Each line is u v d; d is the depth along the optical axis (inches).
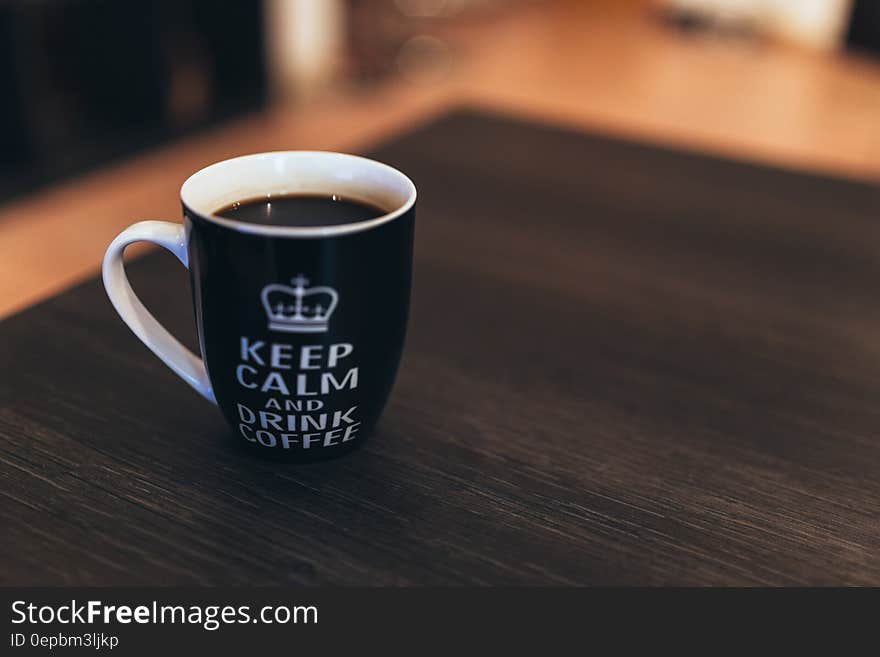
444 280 26.8
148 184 83.0
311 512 17.9
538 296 26.1
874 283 27.6
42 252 70.2
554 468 19.4
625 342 24.1
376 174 18.9
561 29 145.3
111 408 20.7
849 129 107.0
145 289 25.7
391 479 18.9
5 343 22.6
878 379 22.9
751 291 26.9
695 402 21.8
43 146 80.9
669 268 28.0
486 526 17.8
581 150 36.5
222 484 18.6
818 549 17.6
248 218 18.2
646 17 153.5
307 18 106.9
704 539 17.7
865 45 131.5
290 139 95.7
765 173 35.1
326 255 16.3
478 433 20.4
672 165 35.5
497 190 32.7
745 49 138.2
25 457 19.0
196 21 102.7
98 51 92.3
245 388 17.8
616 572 16.8
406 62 121.9
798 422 21.2
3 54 76.9
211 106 100.2
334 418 18.3
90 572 16.4
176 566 16.6
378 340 17.8
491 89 115.3
